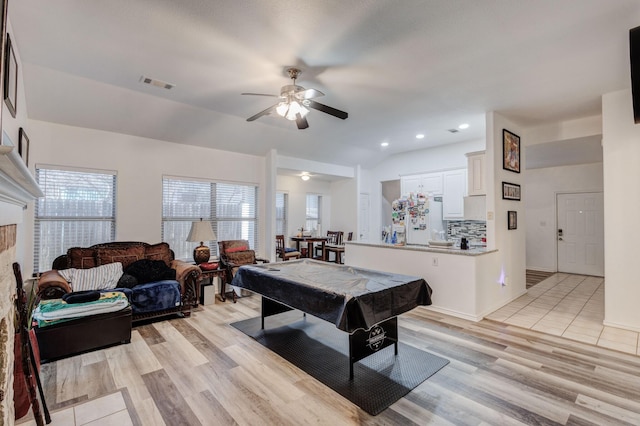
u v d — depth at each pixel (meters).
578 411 2.11
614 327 3.60
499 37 2.52
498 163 4.33
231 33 2.50
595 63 2.94
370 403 2.19
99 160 4.38
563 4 2.11
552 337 3.34
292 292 2.88
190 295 4.11
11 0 2.11
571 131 4.59
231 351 3.01
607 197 3.63
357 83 3.43
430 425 1.97
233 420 2.02
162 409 2.13
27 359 1.88
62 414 2.08
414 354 2.94
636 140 3.46
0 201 1.38
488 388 2.38
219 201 5.66
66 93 3.65
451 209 6.48
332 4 2.14
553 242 7.29
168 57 2.92
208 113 4.55
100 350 3.02
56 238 4.13
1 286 1.44
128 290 3.61
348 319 2.30
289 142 5.95
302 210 8.27
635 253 3.49
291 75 3.16
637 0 2.06
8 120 2.38
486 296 4.08
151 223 4.83
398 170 7.53
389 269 4.82
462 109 4.23
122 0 2.11
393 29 2.42
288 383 2.46
